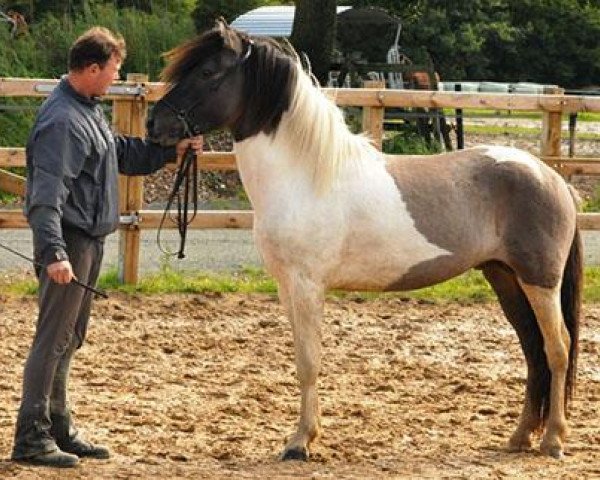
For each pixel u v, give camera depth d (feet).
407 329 42.06
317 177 26.53
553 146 50.26
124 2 114.93
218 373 35.45
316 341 26.84
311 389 26.84
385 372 36.19
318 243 26.55
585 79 168.45
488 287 48.62
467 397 33.53
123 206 46.52
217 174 72.49
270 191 26.68
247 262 54.03
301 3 84.43
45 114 24.89
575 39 166.50
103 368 35.50
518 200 27.91
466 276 50.39
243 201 67.62
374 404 32.45
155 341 39.09
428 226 27.27
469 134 104.58
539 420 28.43
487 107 49.01
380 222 26.96
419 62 139.23
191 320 42.34
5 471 24.80
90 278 25.88
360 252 27.04
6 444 27.07
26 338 38.91
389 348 39.29
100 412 30.60
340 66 91.50
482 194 27.89
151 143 26.96
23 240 58.75
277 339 39.99
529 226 27.84
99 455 26.37
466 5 149.18
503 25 155.63
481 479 25.53
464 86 122.93
